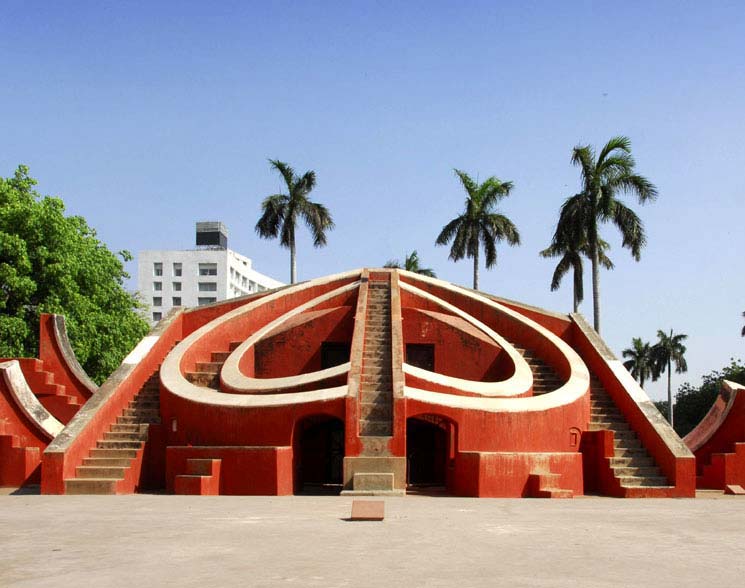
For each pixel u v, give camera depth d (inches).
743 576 235.6
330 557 262.2
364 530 330.3
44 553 272.2
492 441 586.9
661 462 617.9
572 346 857.5
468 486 552.7
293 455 577.9
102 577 229.6
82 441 592.4
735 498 578.2
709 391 2085.4
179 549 279.0
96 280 1140.5
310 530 329.7
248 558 260.2
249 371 745.6
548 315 865.5
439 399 581.0
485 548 284.0
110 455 602.9
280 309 845.8
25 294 1029.8
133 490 585.6
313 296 864.9
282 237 1496.1
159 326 810.2
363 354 679.1
